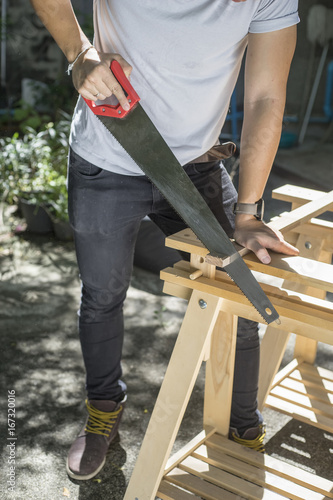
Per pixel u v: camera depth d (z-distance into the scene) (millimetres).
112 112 1400
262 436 1901
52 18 1472
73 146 1709
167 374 1488
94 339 1864
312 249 1860
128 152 1400
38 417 2186
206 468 1724
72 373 2459
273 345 2004
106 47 1587
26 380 2400
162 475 1548
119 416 2002
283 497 1626
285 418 2197
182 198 1344
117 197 1683
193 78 1533
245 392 1798
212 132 1660
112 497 1817
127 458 1979
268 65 1498
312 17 6043
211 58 1508
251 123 1532
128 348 2625
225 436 1839
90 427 1961
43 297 3039
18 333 2713
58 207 3615
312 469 1942
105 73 1378
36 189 3814
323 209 1672
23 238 3730
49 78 6023
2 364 2492
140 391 2340
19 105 6020
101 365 1906
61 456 1991
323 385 2125
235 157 4551
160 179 1367
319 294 1961
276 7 1449
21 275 3264
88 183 1688
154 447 1521
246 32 1492
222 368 1724
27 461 1959
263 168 1511
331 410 1990
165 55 1498
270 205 4387
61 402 2277
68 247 3641
